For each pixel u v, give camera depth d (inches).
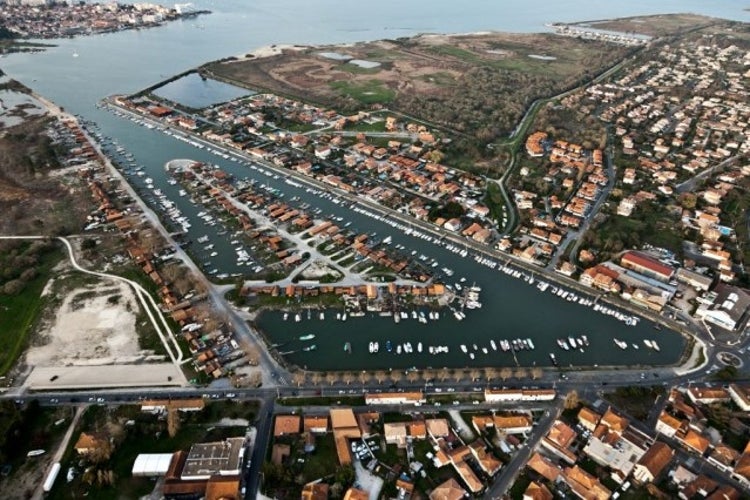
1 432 5782.5
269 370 6993.1
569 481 5541.3
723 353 7495.1
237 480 5344.5
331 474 5605.3
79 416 6200.8
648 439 6072.8
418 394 6530.5
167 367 6953.7
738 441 6122.1
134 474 5502.0
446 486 5438.0
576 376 7052.2
